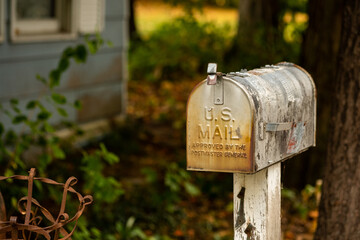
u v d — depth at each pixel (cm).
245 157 263
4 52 762
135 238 560
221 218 667
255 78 278
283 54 883
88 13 894
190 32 1514
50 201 527
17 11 794
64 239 250
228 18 2470
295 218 625
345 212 412
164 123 1140
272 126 271
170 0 1281
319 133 687
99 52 938
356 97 402
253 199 290
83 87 909
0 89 759
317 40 673
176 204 702
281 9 1023
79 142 880
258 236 291
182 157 895
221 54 1355
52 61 841
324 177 423
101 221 577
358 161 405
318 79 676
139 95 1381
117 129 977
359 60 399
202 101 269
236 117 263
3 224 254
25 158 738
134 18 1836
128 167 849
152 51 1638
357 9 397
